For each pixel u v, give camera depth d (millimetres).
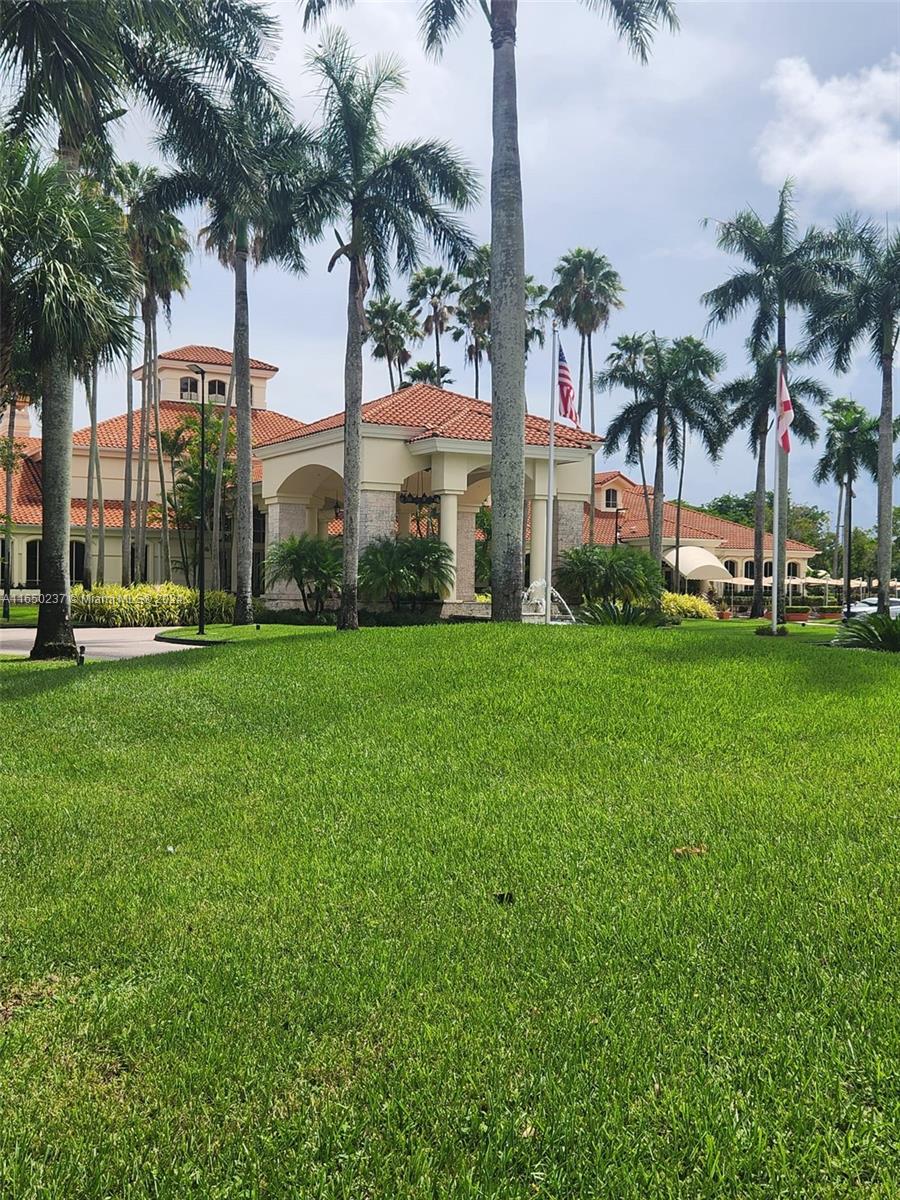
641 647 11930
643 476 54188
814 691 9422
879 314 36188
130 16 15000
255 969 3824
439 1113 2812
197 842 5680
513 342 17156
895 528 83438
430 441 31797
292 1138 2729
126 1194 2518
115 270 15453
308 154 23406
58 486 17531
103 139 17172
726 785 6469
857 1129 2672
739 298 36656
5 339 13953
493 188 17484
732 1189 2477
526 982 3635
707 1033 3201
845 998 3406
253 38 19953
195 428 48281
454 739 8070
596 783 6676
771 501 87750
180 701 10172
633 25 19625
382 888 4746
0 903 4711
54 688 11398
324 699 9781
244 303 28562
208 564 49219
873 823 5527
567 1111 2787
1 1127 2799
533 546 33719
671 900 4449
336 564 33406
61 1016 3480
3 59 13797
